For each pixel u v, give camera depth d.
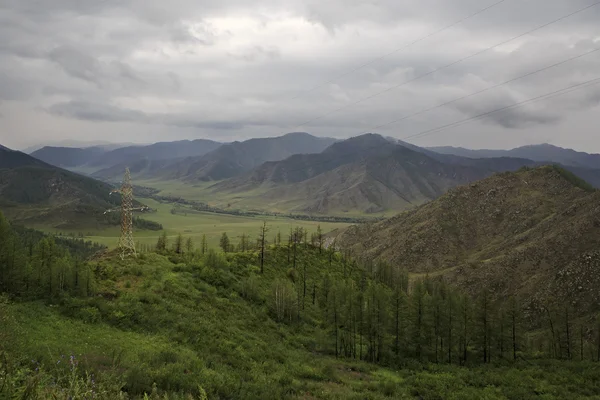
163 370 28.50
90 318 47.62
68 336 38.81
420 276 189.62
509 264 165.75
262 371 43.09
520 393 49.94
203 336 51.25
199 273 78.56
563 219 182.50
